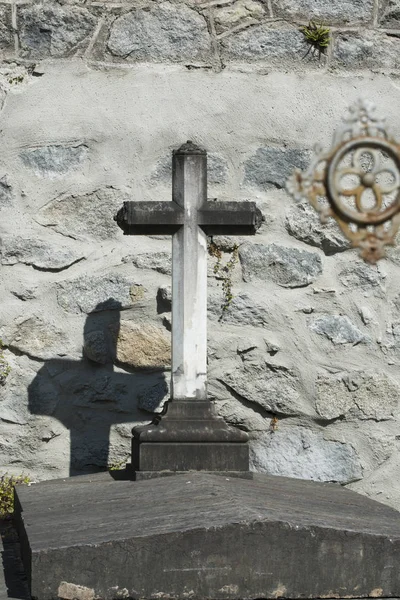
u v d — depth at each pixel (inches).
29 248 200.2
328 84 209.5
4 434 197.9
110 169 203.6
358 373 203.6
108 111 204.4
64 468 198.8
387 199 208.2
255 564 127.1
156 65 206.8
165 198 204.2
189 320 169.2
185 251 169.2
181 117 205.6
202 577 126.2
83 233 202.2
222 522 127.4
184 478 156.4
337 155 110.5
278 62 208.8
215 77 207.2
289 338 203.2
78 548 124.0
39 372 199.5
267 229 205.5
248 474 165.6
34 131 203.0
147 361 200.5
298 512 137.0
